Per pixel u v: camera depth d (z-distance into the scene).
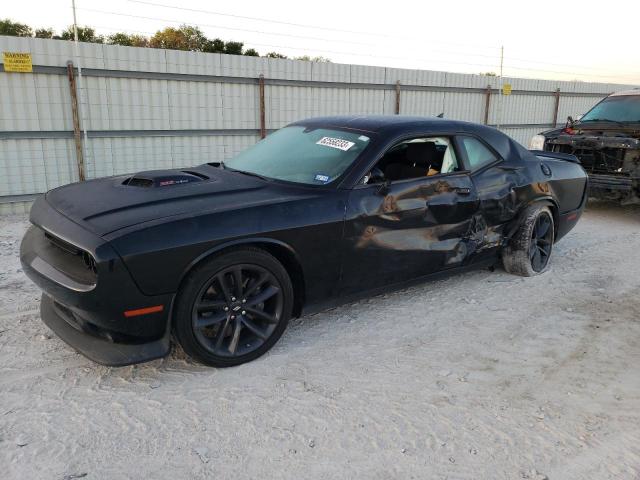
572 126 8.71
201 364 3.30
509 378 3.26
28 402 2.85
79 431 2.62
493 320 4.14
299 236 3.33
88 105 8.73
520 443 2.62
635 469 2.46
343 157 3.81
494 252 4.81
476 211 4.41
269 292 3.31
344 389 3.07
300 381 3.15
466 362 3.46
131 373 3.19
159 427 2.67
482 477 2.37
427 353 3.56
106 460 2.41
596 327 4.05
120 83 8.98
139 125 9.34
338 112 11.84
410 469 2.41
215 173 3.99
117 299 2.78
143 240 2.80
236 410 2.83
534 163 5.04
